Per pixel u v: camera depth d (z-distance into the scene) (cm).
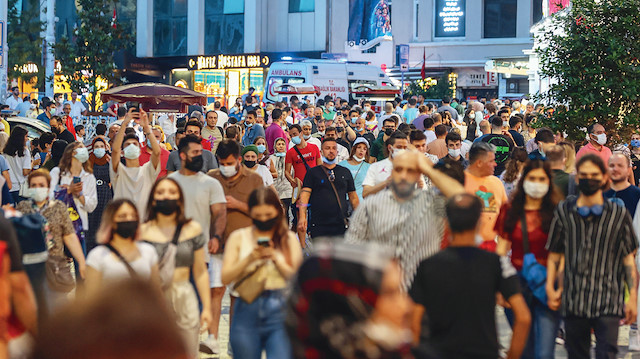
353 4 6209
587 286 732
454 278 579
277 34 6612
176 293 754
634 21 1705
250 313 663
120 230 696
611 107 1714
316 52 6500
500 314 1109
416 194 702
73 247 941
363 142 1412
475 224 590
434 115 1991
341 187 1245
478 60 6244
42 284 841
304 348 335
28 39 4941
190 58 6619
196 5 6600
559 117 1747
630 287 746
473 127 2362
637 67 1695
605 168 731
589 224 732
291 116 3156
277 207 694
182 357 133
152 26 6725
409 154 691
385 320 329
